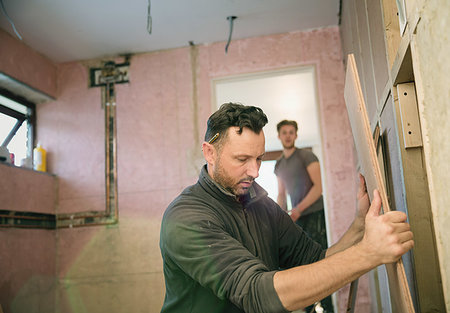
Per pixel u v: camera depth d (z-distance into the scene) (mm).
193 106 3871
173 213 1271
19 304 3254
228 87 5297
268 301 992
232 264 1087
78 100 4043
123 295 3643
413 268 1207
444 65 752
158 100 3928
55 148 3988
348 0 2652
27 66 3691
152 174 3811
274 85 5293
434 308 1150
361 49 2143
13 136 3785
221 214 1331
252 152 1285
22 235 3383
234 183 1323
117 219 3775
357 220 1396
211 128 1351
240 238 1350
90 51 3939
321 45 3768
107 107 3986
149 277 3635
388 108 1431
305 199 3439
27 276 3391
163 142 3852
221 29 3719
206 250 1134
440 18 750
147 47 3945
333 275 950
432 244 1179
